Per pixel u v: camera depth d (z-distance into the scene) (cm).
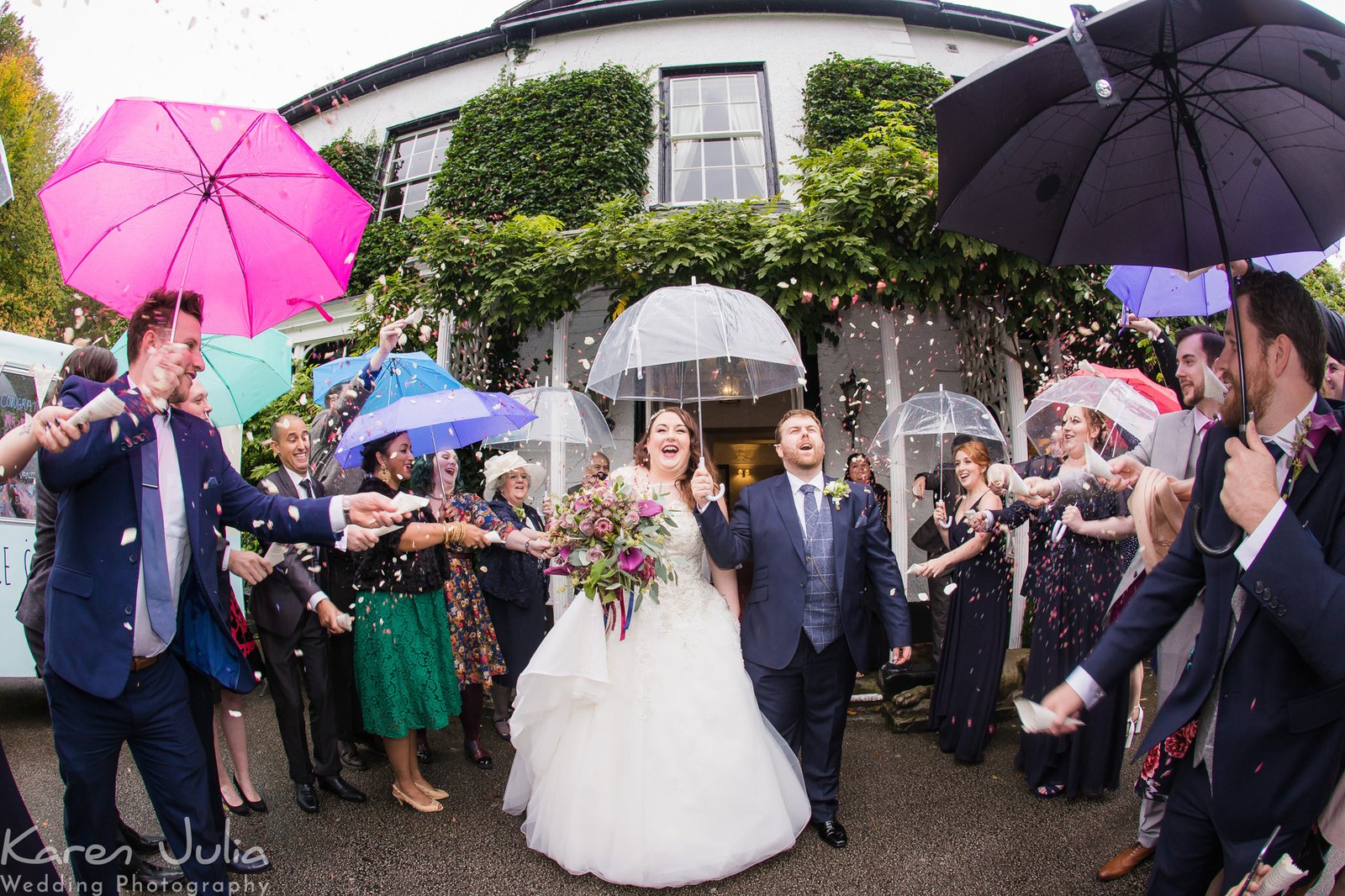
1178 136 198
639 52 883
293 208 247
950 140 193
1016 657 526
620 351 368
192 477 233
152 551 221
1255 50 171
